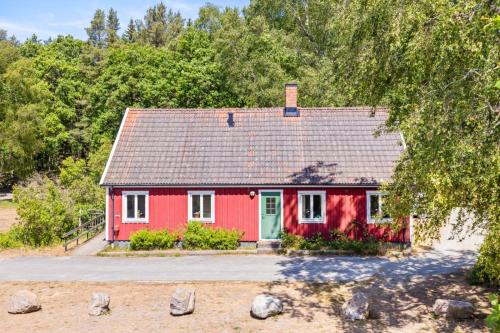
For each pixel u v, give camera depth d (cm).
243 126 2795
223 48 4356
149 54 4797
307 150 2623
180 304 1490
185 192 2491
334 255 2286
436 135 1085
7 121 4947
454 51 1091
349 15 1438
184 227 2484
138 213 2511
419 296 1650
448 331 1342
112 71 4644
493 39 1030
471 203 1188
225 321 1439
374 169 2489
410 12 1187
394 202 1403
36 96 5059
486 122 1039
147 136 2731
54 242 2558
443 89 1121
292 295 1684
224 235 2402
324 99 3675
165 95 4478
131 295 1705
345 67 1566
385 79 1436
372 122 2772
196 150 2650
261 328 1382
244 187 2475
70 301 1648
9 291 1772
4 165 5147
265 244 2414
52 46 6216
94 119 4906
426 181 1170
